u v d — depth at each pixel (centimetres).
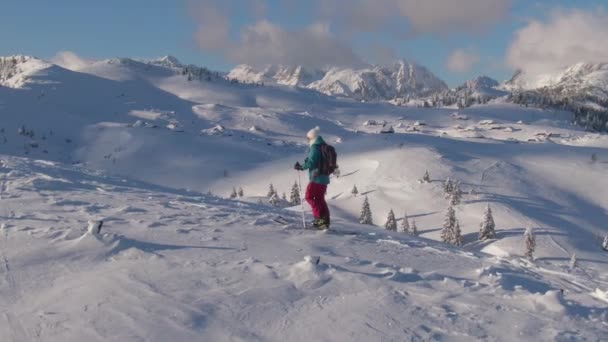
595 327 435
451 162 14050
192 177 15538
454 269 634
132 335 361
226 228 800
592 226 10456
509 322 423
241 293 455
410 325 404
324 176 848
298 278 505
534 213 10744
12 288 456
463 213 10781
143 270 512
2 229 676
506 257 826
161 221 828
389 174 13262
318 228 851
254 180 14650
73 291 446
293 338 372
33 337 357
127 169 16500
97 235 608
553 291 488
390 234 959
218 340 363
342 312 422
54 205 924
